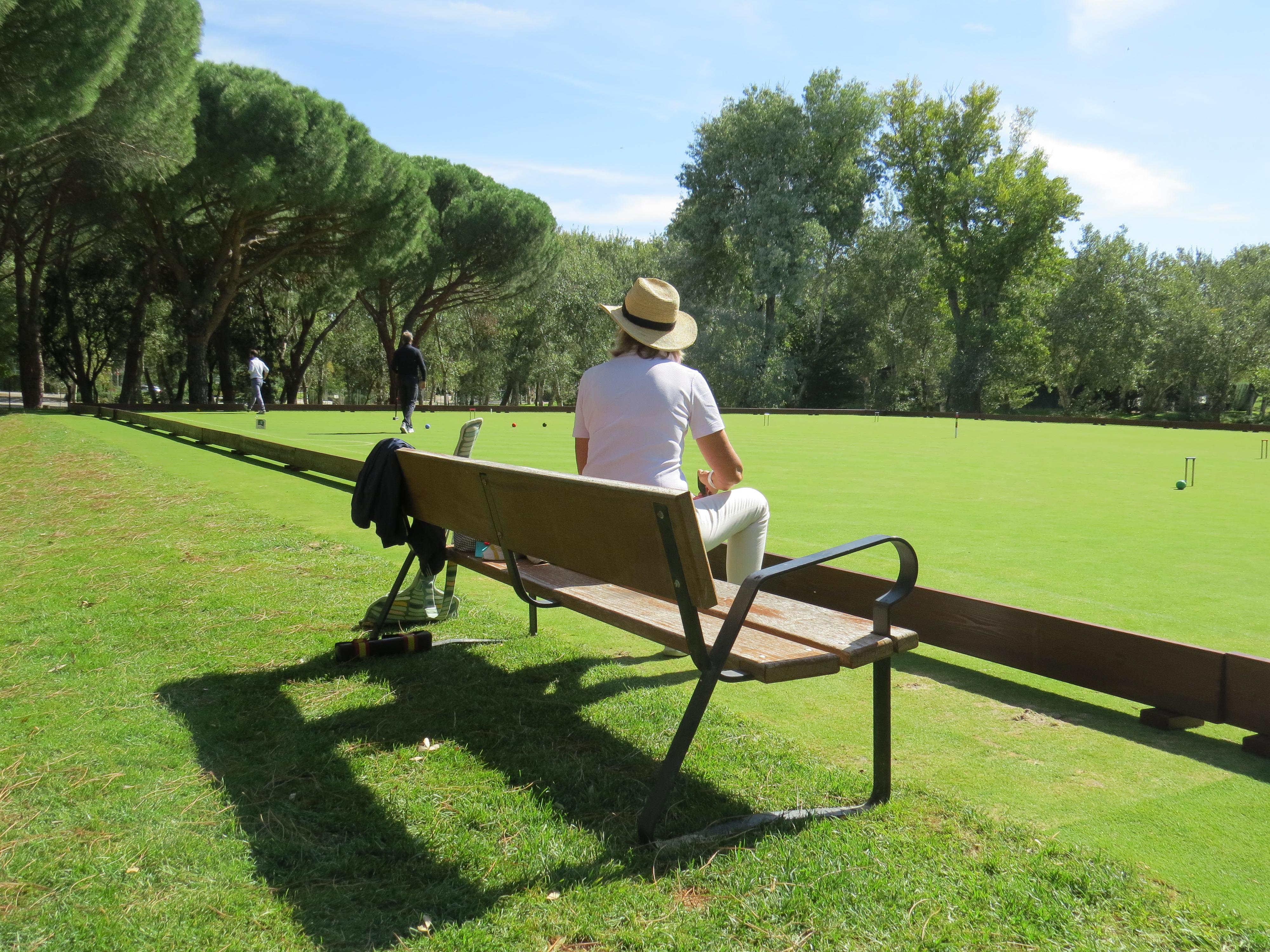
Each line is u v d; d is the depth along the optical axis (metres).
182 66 21.73
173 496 8.19
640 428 3.18
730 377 43.66
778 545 6.37
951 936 1.84
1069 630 3.31
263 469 11.08
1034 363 51.03
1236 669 2.90
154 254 32.75
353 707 3.20
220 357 40.06
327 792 2.52
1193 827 2.40
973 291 46.50
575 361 52.09
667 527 2.23
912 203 46.03
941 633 3.74
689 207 44.38
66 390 45.50
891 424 31.08
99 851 2.16
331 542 6.01
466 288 41.25
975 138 44.44
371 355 48.75
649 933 1.86
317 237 32.12
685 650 2.47
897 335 49.50
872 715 3.25
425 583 4.14
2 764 2.66
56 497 8.38
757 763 2.73
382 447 3.85
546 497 2.71
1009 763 2.83
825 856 2.17
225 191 28.33
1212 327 52.97
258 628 4.12
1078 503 8.88
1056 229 43.81
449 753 2.80
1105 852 2.25
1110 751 2.92
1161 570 5.62
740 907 1.95
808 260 41.53
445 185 40.47
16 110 17.23
